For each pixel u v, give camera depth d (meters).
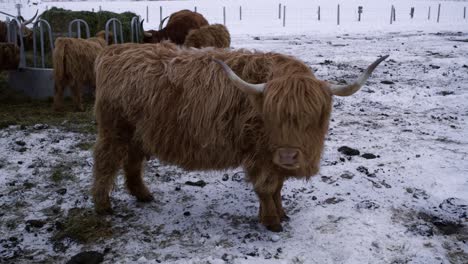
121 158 4.14
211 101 3.56
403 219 4.05
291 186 4.79
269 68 3.48
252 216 4.22
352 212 4.18
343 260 3.43
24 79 8.66
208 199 4.60
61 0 62.34
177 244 3.74
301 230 3.89
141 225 4.07
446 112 7.62
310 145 3.19
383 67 11.69
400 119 7.26
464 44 15.97
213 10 39.44
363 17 31.48
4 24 12.08
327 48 15.58
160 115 3.76
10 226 4.07
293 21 29.09
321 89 3.15
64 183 4.98
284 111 3.04
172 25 12.85
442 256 3.46
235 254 3.55
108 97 3.97
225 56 3.73
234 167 3.82
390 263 3.38
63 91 7.73
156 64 3.84
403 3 45.66
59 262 3.52
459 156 5.54
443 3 45.62
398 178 4.94
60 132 6.69
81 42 7.59
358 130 6.70
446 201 4.35
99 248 3.70
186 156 3.83
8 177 5.11
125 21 12.23
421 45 15.96
